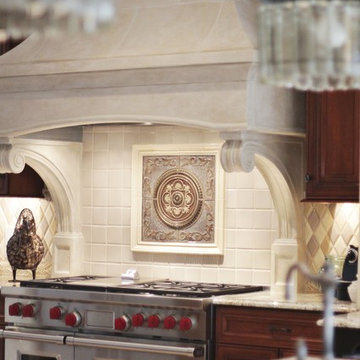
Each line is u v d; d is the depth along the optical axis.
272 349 5.96
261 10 3.22
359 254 5.92
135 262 7.35
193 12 6.25
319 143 6.41
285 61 3.15
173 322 6.11
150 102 6.21
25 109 6.68
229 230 6.98
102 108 6.39
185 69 6.00
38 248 7.52
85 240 7.55
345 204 6.60
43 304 6.68
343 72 3.10
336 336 5.40
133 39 6.30
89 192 7.53
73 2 3.10
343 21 3.07
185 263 7.15
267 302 5.96
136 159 7.34
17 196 7.59
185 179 7.14
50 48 6.58
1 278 7.88
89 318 6.48
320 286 6.62
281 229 6.69
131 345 6.19
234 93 5.94
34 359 6.69
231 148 5.96
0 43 7.32
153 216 7.27
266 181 6.58
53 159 7.32
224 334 6.11
